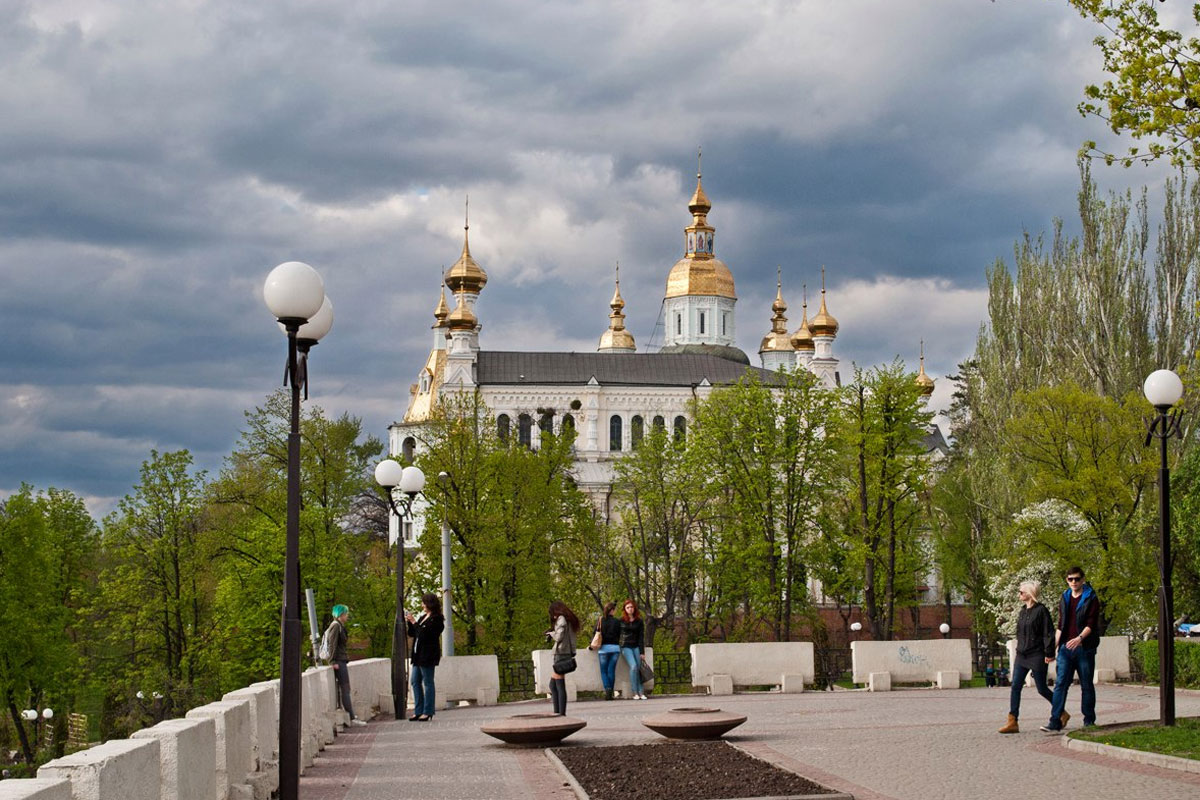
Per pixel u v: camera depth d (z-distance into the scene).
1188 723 21.12
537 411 124.50
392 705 32.75
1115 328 66.50
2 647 63.22
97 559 85.56
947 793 15.14
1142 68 18.66
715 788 15.44
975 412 78.12
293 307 15.04
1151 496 50.69
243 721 14.83
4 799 7.15
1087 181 68.25
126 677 66.81
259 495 64.56
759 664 36.56
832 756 19.12
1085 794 14.88
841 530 73.94
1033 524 50.31
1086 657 21.92
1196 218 65.62
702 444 73.19
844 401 68.81
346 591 63.16
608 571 73.06
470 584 60.72
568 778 17.14
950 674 37.94
